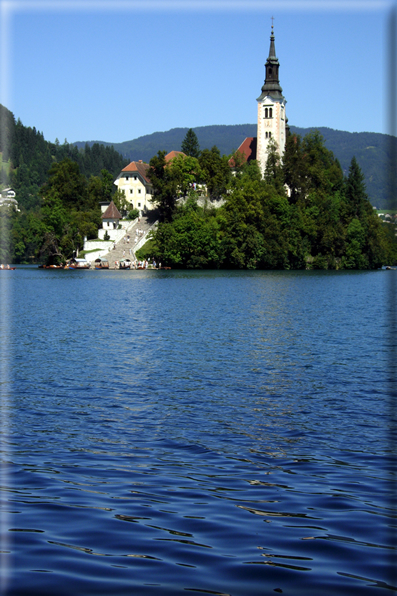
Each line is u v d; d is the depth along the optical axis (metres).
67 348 35.25
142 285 97.44
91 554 10.65
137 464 15.68
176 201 169.12
